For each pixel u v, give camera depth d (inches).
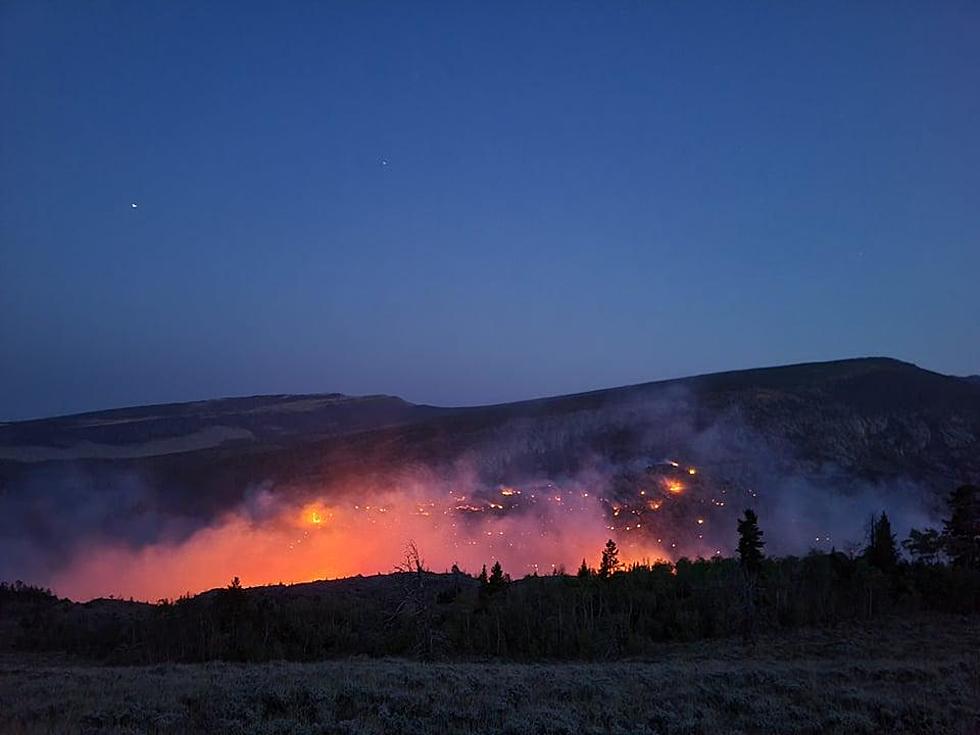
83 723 640.4
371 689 775.7
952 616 1697.8
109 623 1753.2
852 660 1188.5
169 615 1686.8
